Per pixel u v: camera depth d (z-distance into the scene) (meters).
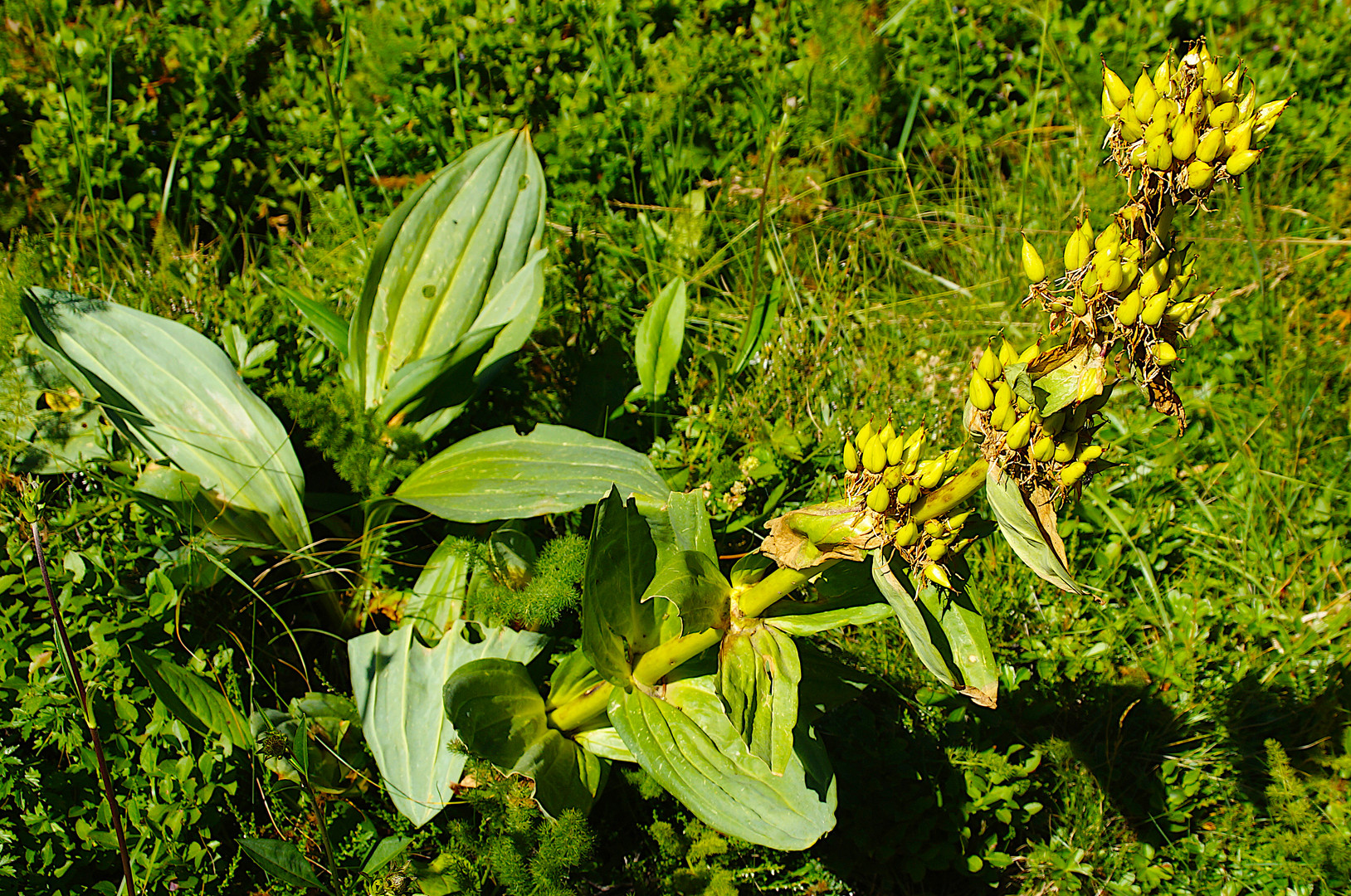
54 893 2.02
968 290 3.77
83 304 2.59
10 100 3.67
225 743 2.22
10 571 2.39
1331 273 3.84
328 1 4.22
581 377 3.24
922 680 2.66
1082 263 1.30
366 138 3.88
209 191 3.67
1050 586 2.95
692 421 3.20
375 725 2.28
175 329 2.65
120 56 3.73
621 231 3.81
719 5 4.38
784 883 2.44
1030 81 4.41
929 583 1.70
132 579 2.47
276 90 3.90
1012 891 2.54
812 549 1.64
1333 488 3.26
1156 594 2.93
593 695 2.23
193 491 2.46
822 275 3.75
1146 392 1.36
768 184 3.88
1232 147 1.22
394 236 2.88
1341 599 2.96
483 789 2.16
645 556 2.04
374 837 2.25
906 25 4.42
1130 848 2.56
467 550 2.48
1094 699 2.76
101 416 2.70
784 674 1.82
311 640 2.68
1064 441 1.42
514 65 4.02
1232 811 2.62
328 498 2.80
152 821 2.10
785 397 3.30
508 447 2.59
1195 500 3.28
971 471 1.49
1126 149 1.31
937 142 4.26
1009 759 2.62
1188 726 2.76
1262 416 3.43
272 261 3.61
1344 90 4.36
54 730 2.16
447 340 2.90
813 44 4.11
